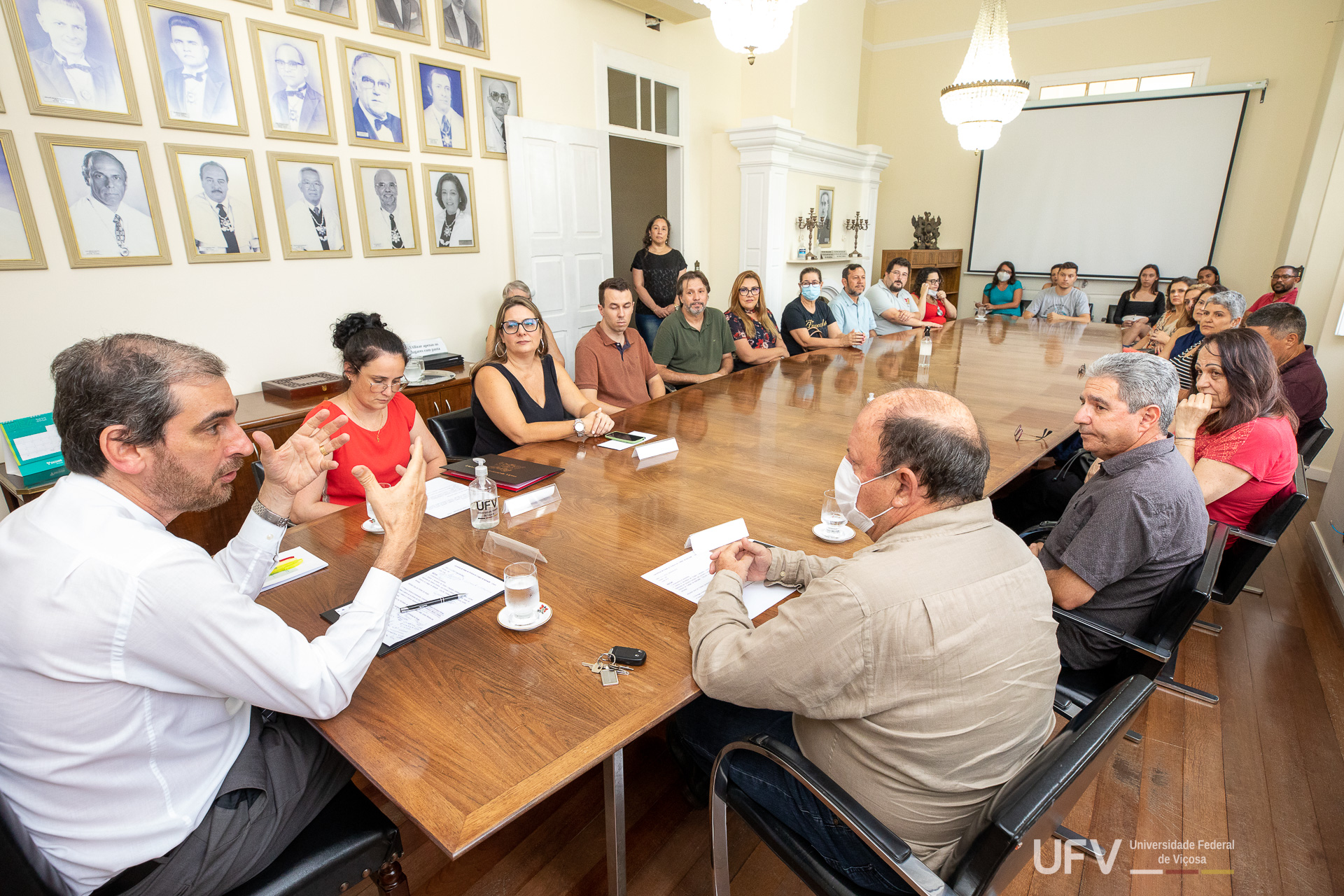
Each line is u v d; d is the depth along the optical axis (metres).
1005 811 0.73
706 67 5.44
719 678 0.94
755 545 1.26
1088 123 6.39
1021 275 7.03
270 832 0.96
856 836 0.97
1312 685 2.09
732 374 3.31
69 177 2.47
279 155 3.07
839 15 6.04
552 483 1.80
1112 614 1.52
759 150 5.40
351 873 1.04
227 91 2.86
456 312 4.04
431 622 1.15
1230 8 5.73
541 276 4.37
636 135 4.96
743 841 1.52
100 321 2.64
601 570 1.32
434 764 0.84
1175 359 3.28
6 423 2.16
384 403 1.89
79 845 0.83
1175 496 1.41
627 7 4.62
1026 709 0.91
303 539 1.47
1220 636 2.37
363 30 3.29
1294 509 1.71
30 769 0.79
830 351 3.97
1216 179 5.96
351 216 3.41
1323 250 4.14
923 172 7.46
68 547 0.76
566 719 0.92
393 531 1.02
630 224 7.40
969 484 0.90
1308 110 5.56
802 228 6.07
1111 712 0.90
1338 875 1.44
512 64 4.02
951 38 7.02
